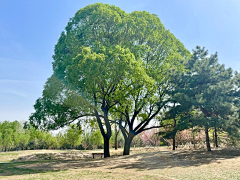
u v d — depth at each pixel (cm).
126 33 2286
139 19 2300
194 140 2838
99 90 1877
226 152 1612
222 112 1684
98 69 1593
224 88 1752
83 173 1132
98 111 2100
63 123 2142
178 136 2978
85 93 1797
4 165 1541
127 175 1026
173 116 1992
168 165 1306
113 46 1978
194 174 969
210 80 1920
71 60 1914
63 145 6216
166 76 2177
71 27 2197
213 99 1745
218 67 1989
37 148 6359
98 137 4744
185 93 1906
